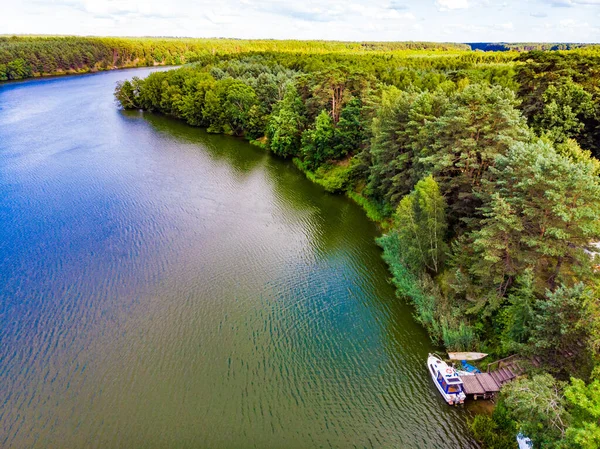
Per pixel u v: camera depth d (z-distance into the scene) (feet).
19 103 423.64
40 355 115.14
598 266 101.96
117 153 284.41
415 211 141.18
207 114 349.61
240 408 101.24
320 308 135.64
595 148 164.04
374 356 117.08
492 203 112.16
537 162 101.30
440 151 143.54
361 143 230.07
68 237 173.27
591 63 177.99
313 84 265.75
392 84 276.62
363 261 162.30
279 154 291.99
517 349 95.86
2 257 157.99
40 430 95.04
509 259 112.78
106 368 111.55
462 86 206.90
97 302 135.85
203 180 242.58
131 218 191.62
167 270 153.38
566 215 94.84
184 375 110.01
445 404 101.40
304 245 173.78
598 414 63.36
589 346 80.18
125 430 95.35
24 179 231.50
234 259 161.99
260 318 130.82
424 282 137.80
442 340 121.60
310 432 95.81
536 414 77.77
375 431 95.96
